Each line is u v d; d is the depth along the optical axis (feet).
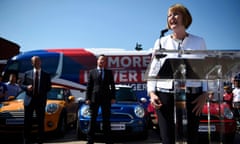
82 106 20.47
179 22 6.89
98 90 16.22
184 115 5.77
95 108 16.28
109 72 16.88
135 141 19.53
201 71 5.65
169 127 6.64
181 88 5.78
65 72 33.86
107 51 34.06
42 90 16.39
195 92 6.54
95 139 20.29
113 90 16.90
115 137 21.29
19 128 18.49
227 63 5.34
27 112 16.22
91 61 34.09
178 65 5.44
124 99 22.08
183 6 6.98
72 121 26.30
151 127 25.53
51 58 34.40
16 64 34.27
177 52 5.11
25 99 16.33
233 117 16.83
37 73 16.57
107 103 16.33
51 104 20.22
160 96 6.91
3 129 18.49
